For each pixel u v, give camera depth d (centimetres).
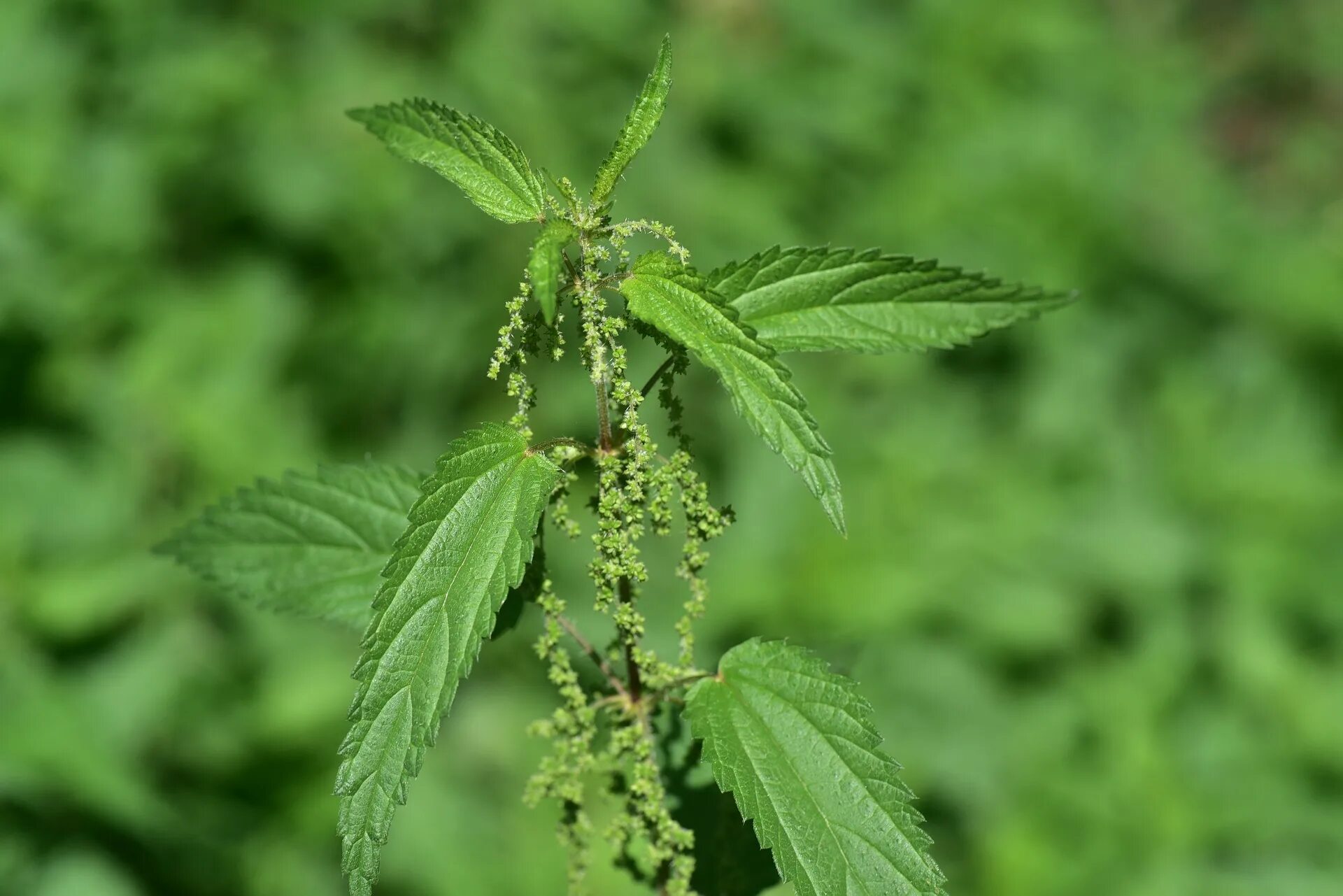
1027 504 679
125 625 540
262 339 637
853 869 226
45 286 605
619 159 243
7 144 627
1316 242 908
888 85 866
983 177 834
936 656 608
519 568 223
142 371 601
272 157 674
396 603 219
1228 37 1244
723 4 846
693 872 276
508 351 240
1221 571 660
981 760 591
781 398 225
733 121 784
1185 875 558
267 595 293
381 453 674
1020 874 556
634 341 656
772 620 590
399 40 753
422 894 536
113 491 571
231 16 730
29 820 490
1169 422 746
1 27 671
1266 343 812
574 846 272
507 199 248
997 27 905
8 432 577
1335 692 624
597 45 766
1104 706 612
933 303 261
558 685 263
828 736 237
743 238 728
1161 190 894
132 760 514
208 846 516
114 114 682
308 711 541
